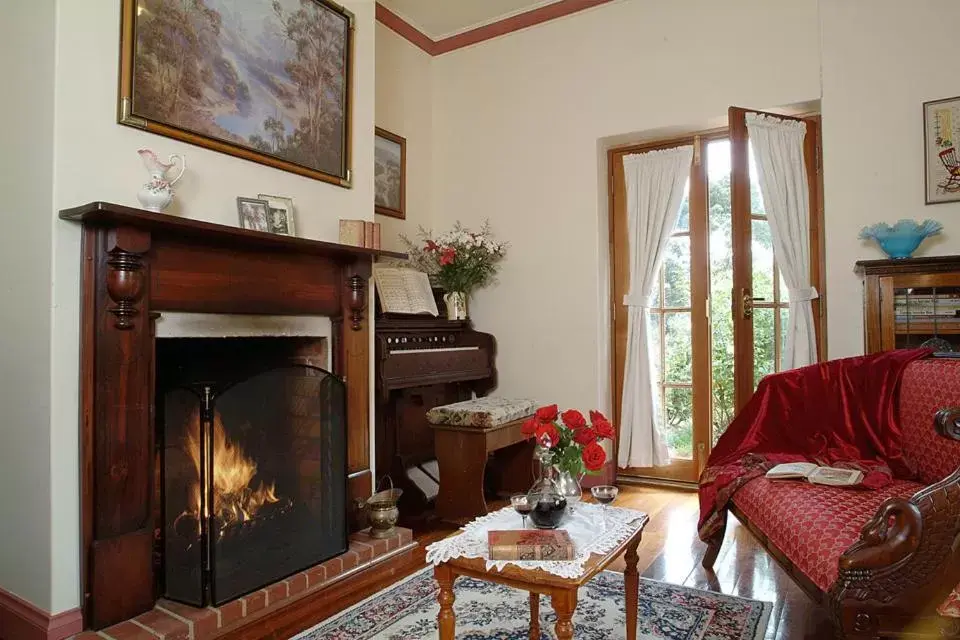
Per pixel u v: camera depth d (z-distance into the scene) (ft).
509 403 11.82
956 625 4.25
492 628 6.75
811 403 8.56
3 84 6.91
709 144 13.00
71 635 6.22
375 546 8.84
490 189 14.55
